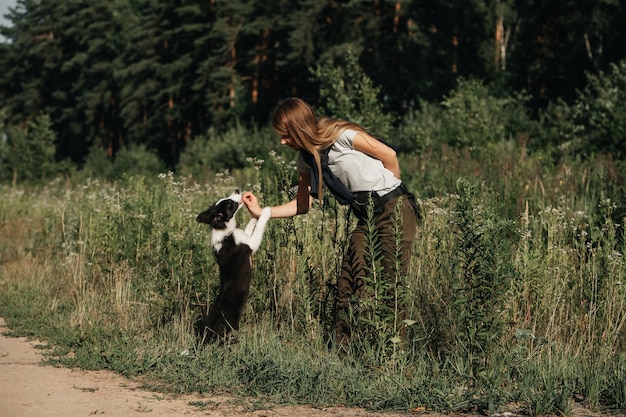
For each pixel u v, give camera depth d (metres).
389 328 5.57
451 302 5.86
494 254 5.34
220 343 6.07
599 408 4.88
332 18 41.44
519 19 40.62
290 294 6.86
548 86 39.34
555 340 6.09
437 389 4.93
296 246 6.95
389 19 41.50
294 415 4.70
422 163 14.73
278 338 6.25
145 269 8.62
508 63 39.50
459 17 39.12
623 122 17.23
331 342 5.97
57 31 69.31
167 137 55.66
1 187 25.75
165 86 53.19
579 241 8.04
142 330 6.99
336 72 21.88
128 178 10.12
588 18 36.41
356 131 5.55
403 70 39.69
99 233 9.64
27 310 8.25
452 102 23.61
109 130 62.56
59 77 68.94
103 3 60.84
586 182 11.77
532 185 11.41
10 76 70.69
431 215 7.71
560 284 6.68
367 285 5.70
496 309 5.50
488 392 4.86
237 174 14.98
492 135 20.73
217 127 46.50
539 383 5.14
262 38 48.62
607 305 6.36
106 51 61.91
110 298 8.21
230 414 4.71
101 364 5.97
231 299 6.16
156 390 5.29
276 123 5.54
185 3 51.19
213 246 6.23
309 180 5.94
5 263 11.82
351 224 6.79
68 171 49.50
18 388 5.28
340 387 5.11
